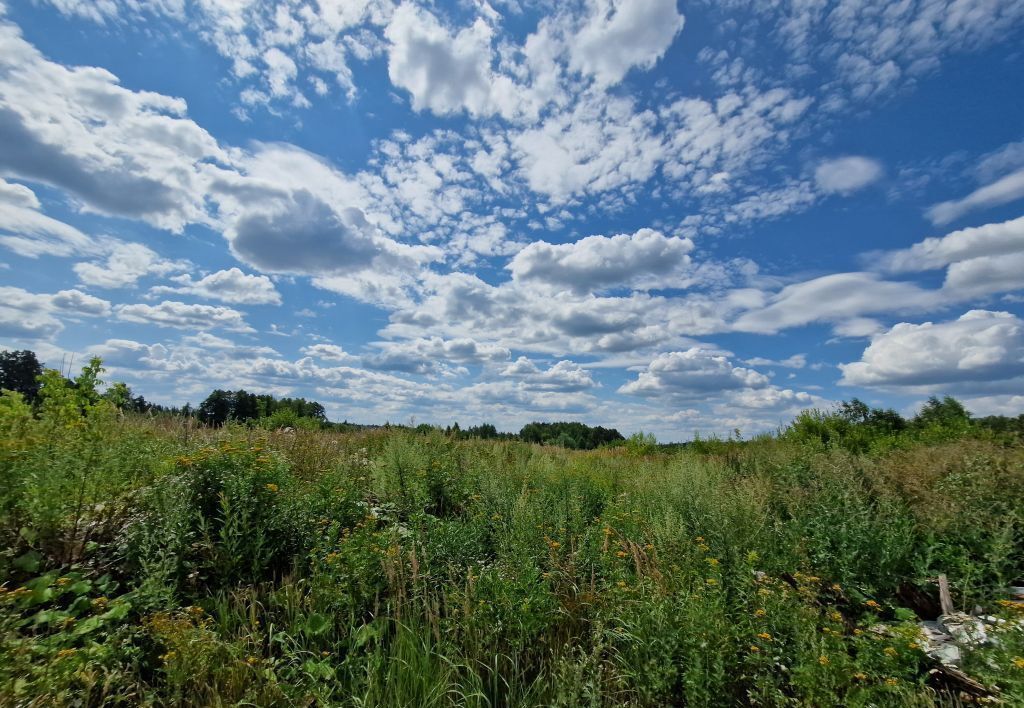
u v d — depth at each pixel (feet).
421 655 10.85
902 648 10.08
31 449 14.19
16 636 8.89
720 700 9.64
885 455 31.30
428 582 13.65
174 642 9.39
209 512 14.05
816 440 36.22
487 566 14.78
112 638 9.53
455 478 25.41
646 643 10.67
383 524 18.61
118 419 23.41
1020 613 11.00
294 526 14.60
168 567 11.65
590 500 25.21
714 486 22.44
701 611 10.62
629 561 15.53
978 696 9.77
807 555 15.79
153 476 15.90
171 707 8.82
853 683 9.57
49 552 12.26
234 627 11.22
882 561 14.94
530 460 35.12
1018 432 33.96
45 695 7.63
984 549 16.08
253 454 15.78
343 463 23.85
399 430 36.45
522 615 11.63
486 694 10.69
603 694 10.06
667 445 57.93
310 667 9.95
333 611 11.93
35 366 47.06
